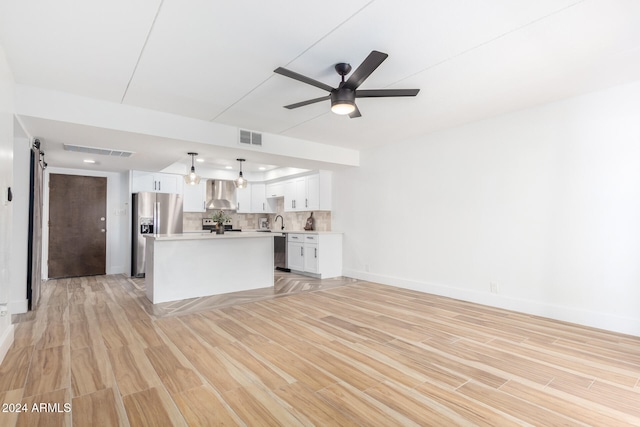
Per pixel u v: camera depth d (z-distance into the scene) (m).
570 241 3.35
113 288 5.06
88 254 6.18
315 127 4.33
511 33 2.18
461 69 2.70
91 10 1.91
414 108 3.62
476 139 4.12
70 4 1.85
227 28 2.11
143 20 2.02
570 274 3.35
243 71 2.72
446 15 1.98
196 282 4.52
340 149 5.50
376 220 5.50
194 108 3.59
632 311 2.97
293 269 6.57
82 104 3.22
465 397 1.97
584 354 2.57
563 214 3.39
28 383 2.11
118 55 2.45
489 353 2.60
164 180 6.56
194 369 2.33
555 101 3.43
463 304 4.07
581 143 3.27
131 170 6.16
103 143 4.02
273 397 1.97
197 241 4.55
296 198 7.15
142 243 5.95
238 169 7.49
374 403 1.91
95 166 5.79
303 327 3.23
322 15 1.98
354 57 2.49
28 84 2.94
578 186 3.29
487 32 2.17
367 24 2.07
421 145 4.77
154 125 3.64
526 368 2.34
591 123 3.21
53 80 2.86
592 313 3.19
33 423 1.70
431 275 4.66
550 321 3.37
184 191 7.08
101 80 2.87
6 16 1.95
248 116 3.86
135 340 2.88
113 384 2.11
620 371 2.29
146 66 2.62
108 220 6.39
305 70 2.70
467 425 1.70
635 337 2.92
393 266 5.21
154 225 6.08
